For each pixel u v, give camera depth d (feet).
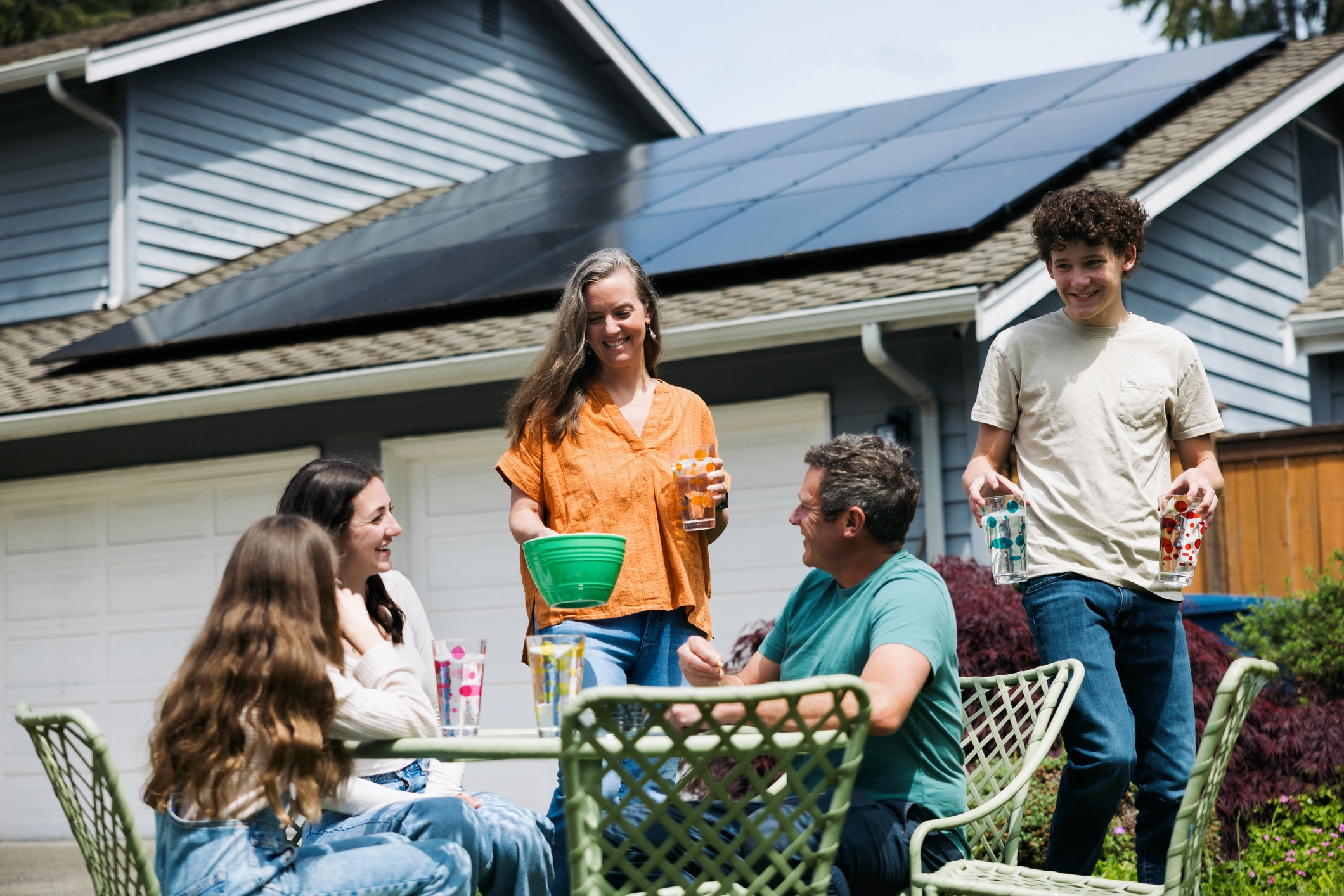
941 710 9.81
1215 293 31.40
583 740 7.45
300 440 27.73
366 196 40.96
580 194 32.96
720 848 7.79
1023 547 11.30
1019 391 12.04
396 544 26.78
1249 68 32.42
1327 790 16.90
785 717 7.54
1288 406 33.94
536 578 9.80
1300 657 18.72
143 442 29.22
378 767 10.94
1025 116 29.17
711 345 22.40
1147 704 11.64
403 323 26.78
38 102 36.45
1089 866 11.62
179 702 8.34
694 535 11.81
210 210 37.01
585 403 11.90
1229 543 26.27
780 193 27.43
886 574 10.01
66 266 35.73
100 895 8.98
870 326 21.02
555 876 11.28
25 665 30.37
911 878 9.27
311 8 38.01
